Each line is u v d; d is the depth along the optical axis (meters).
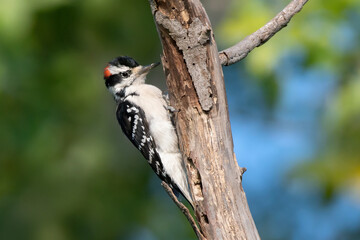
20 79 14.17
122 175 16.23
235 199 6.93
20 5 12.73
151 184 16.80
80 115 15.48
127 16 15.24
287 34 11.77
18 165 15.07
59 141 15.27
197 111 7.01
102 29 15.19
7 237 15.10
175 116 7.19
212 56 6.93
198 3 6.84
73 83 15.00
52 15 14.37
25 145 14.58
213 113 6.98
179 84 7.03
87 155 15.52
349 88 11.84
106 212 15.78
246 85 16.34
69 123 15.41
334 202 12.99
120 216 15.94
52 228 15.29
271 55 11.67
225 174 6.95
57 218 15.38
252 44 7.75
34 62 14.30
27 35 13.58
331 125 12.08
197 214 7.01
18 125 14.42
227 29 11.89
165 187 6.98
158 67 16.09
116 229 15.90
